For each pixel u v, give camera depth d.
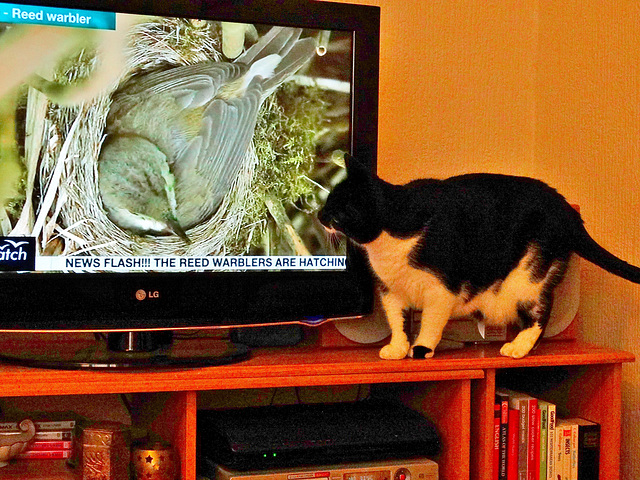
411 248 1.35
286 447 1.29
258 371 1.26
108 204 1.34
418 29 1.79
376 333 1.53
